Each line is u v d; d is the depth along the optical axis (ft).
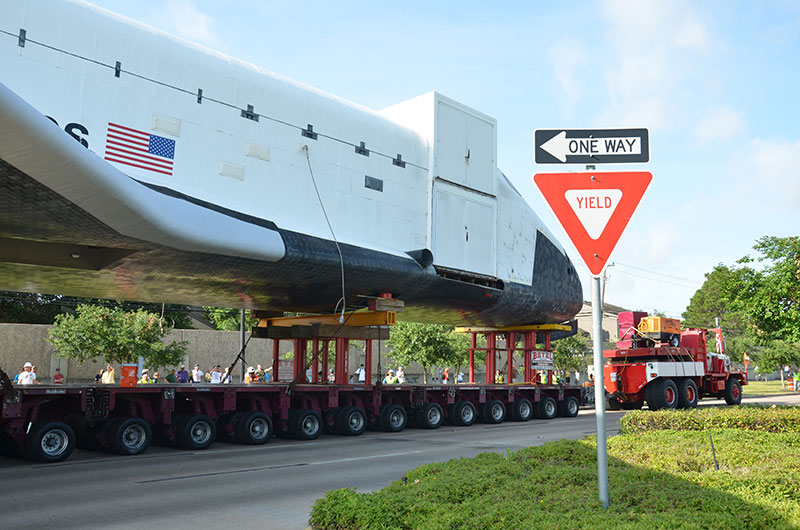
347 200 62.75
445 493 21.11
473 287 74.43
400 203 67.97
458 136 75.20
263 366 146.20
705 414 41.14
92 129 45.50
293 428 57.00
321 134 61.21
